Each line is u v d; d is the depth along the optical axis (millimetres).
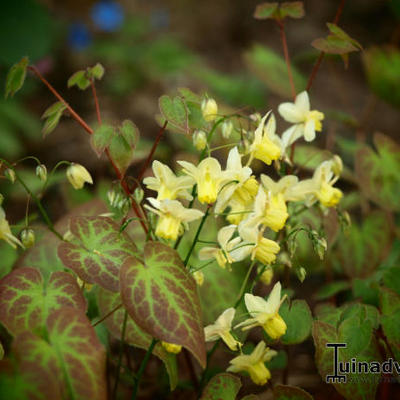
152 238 326
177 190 315
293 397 323
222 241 317
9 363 260
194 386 384
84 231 310
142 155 438
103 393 268
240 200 320
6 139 677
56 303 292
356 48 345
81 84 356
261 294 471
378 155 452
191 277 301
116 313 326
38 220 566
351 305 346
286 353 399
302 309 334
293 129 356
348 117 536
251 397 322
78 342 274
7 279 296
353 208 597
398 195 433
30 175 539
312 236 326
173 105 315
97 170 659
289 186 320
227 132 330
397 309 339
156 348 322
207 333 319
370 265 442
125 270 286
